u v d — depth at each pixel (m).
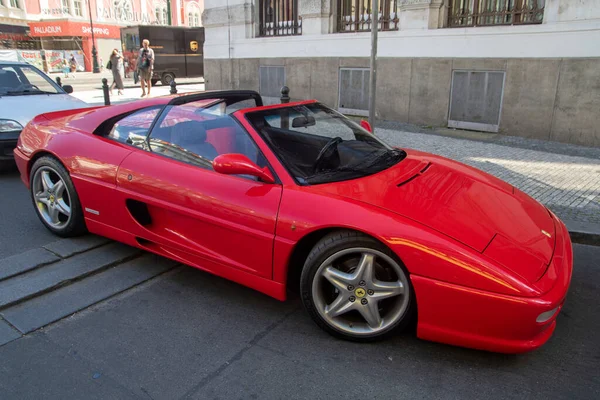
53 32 37.41
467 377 2.65
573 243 4.57
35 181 4.44
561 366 2.76
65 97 7.28
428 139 8.68
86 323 3.17
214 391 2.54
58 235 4.41
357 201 2.90
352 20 11.16
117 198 3.79
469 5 9.35
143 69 16.53
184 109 3.80
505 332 2.54
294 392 2.54
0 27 35.22
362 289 2.84
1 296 3.39
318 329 3.13
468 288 2.54
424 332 2.72
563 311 3.37
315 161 3.32
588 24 7.82
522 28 8.49
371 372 2.69
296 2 12.13
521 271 2.55
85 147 4.06
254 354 2.86
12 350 2.86
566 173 6.50
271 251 3.04
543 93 8.48
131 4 43.09
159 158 3.68
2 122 6.18
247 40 13.16
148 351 2.88
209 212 3.28
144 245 3.84
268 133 3.42
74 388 2.55
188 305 3.41
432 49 9.66
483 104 9.26
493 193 3.36
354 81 11.11
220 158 3.08
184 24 49.19
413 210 2.86
